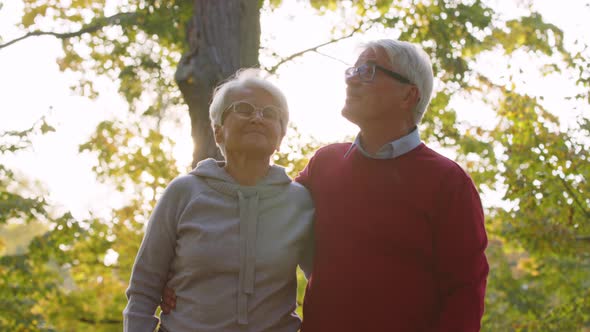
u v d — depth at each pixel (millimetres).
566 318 9469
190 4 6309
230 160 2385
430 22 7723
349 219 2281
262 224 2322
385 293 2203
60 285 10031
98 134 8906
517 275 12758
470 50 7902
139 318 2297
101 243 9438
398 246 2219
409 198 2230
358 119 2379
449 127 8617
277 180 2393
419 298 2203
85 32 7090
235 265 2246
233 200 2328
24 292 9203
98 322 10367
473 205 2203
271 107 2365
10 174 8719
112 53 7598
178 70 5258
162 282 2352
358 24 7707
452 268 2174
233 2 5340
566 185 8320
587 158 8086
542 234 8500
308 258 2498
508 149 8359
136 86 7859
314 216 2420
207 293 2236
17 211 8750
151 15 6715
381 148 2314
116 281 10453
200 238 2258
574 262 10641
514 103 8250
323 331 2268
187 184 2363
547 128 8469
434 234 2217
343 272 2252
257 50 5414
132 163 8922
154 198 9102
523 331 9898
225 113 2396
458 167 2260
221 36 5262
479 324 2146
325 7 8141
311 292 2338
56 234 8961
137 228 9445
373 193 2277
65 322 10305
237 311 2225
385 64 2361
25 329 9328
